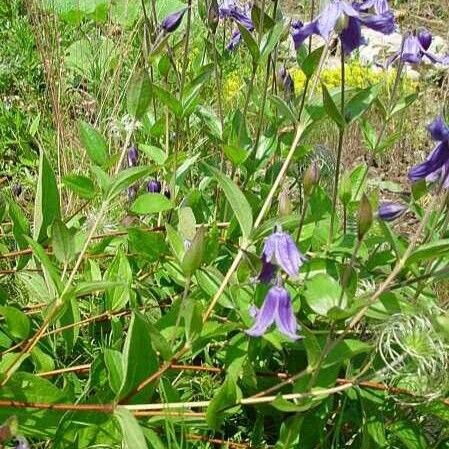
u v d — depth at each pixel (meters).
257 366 0.64
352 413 0.62
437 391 0.57
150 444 0.54
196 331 0.54
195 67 0.92
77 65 1.36
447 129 0.54
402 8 2.04
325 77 1.68
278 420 0.63
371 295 0.58
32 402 0.54
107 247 0.78
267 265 0.53
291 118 0.66
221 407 0.55
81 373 0.67
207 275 0.62
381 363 0.62
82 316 0.72
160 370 0.55
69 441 0.53
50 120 1.17
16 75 1.34
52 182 0.69
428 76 1.59
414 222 1.09
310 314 0.64
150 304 0.70
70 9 1.61
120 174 0.61
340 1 0.59
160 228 0.76
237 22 0.72
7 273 0.72
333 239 0.69
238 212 0.61
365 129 0.76
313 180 0.60
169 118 0.86
